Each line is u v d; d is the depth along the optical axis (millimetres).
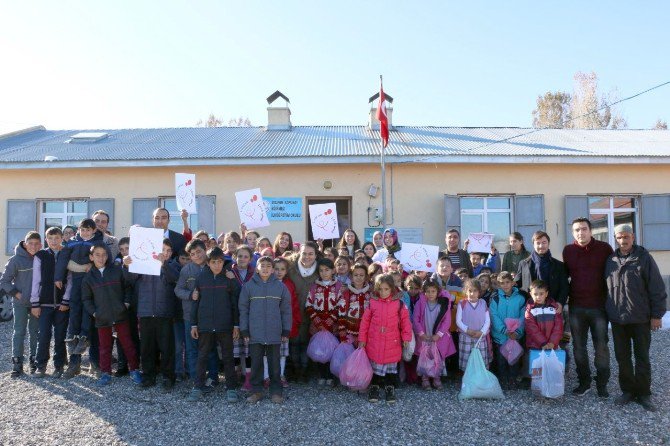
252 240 7066
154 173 11422
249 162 10922
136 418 4746
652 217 11422
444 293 5762
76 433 4430
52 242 6215
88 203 11484
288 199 11273
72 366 6078
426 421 4641
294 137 13086
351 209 11297
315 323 5711
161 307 5590
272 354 5215
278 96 14422
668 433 4371
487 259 7801
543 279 5523
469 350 5582
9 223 11531
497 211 11492
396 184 11320
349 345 5543
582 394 5324
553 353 5172
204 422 4641
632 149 11680
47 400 5258
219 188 11320
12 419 4754
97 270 5793
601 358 5250
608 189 11469
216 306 5250
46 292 6109
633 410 4883
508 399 5211
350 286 5742
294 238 11211
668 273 11297
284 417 4742
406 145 11945
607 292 5199
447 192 11305
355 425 4555
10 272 6156
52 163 11125
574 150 11508
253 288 5262
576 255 5402
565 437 4320
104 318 5719
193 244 5609
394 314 5367
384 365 5227
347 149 11453
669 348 7297
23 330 6242
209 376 5676
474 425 4555
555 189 11422
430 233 11266
